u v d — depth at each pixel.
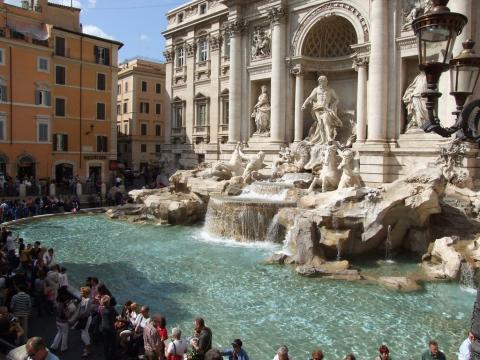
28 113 48.75
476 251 20.25
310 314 16.09
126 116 79.56
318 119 38.06
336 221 22.95
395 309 16.56
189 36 53.69
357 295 18.02
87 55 54.72
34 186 44.62
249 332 14.60
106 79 56.69
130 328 12.31
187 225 33.53
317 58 40.09
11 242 21.16
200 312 16.25
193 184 36.25
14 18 48.81
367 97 34.91
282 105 40.53
